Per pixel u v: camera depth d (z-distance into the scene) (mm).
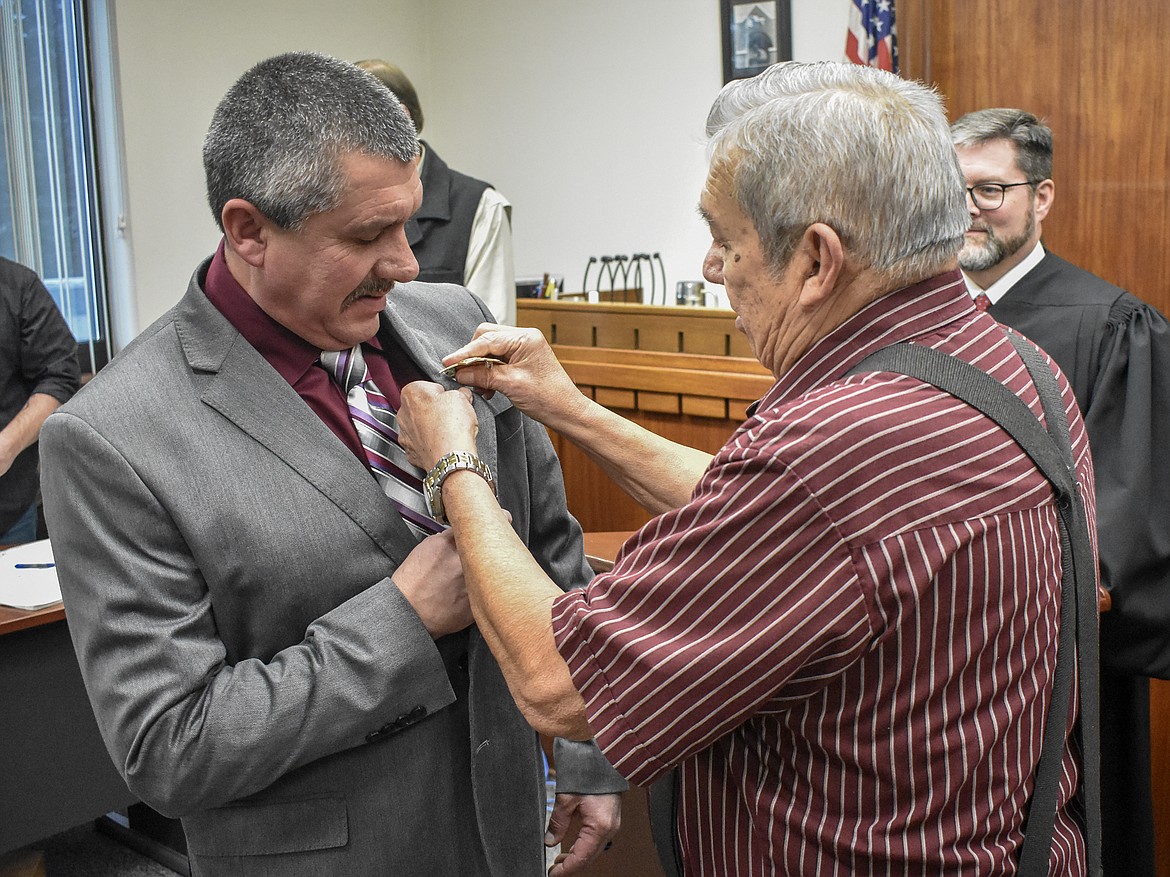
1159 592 2025
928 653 922
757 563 915
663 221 5270
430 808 1191
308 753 1083
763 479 915
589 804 1376
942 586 912
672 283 5293
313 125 1001
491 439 1264
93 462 1046
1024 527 960
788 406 964
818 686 929
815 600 899
